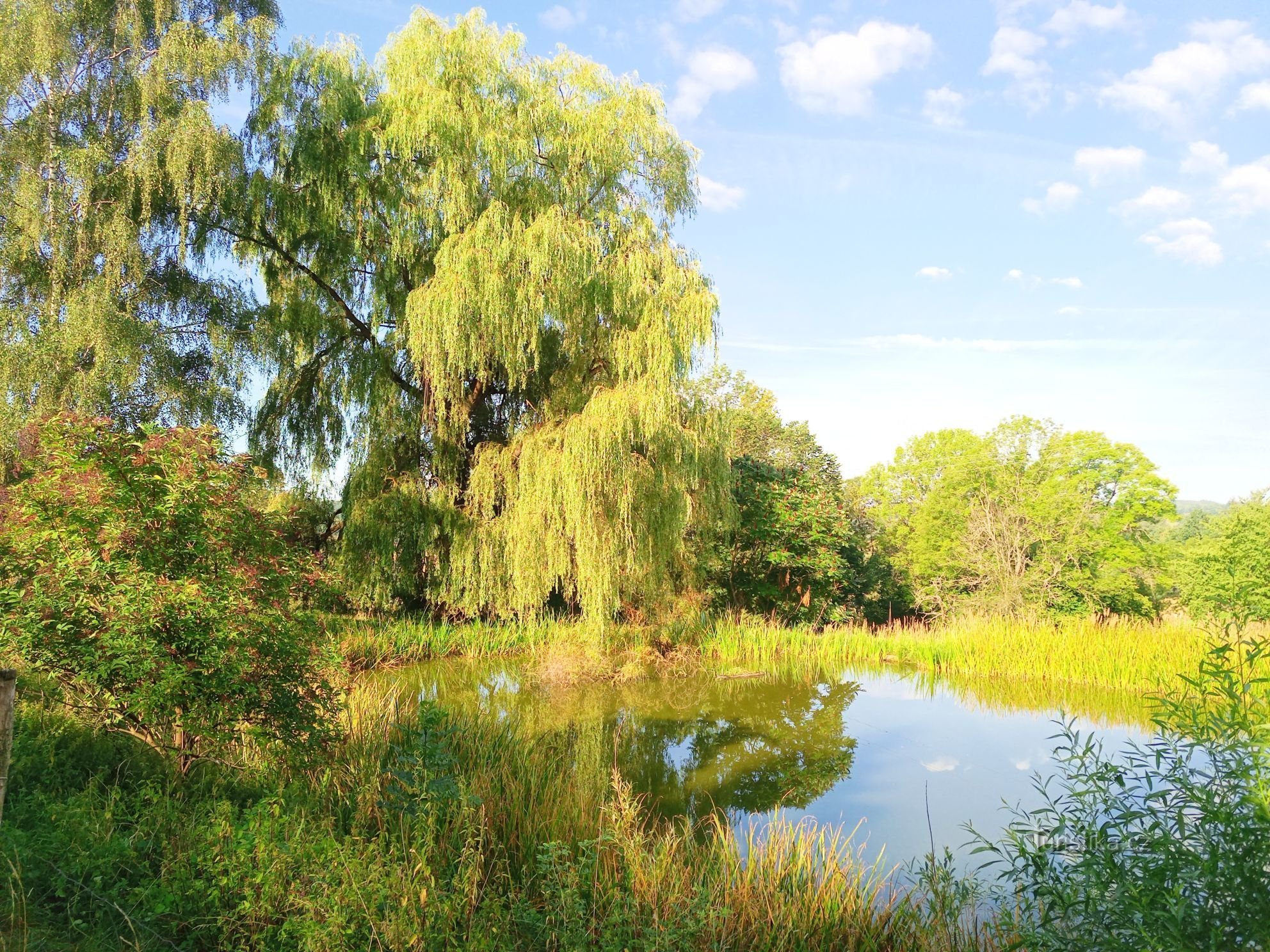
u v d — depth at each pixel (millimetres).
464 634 17109
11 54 14164
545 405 17062
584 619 16094
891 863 6879
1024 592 24203
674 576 19297
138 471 5609
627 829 6477
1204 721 4496
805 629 20938
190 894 4277
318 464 18703
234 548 6055
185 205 14977
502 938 4715
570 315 15680
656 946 4672
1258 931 3379
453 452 18125
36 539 5348
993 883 6320
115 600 5250
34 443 6316
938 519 32594
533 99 16922
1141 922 3709
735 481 22125
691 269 15648
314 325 17703
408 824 5867
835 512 24188
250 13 18047
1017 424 32438
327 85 16984
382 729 8273
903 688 15234
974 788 9141
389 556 16828
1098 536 27484
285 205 16719
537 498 15164
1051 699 14297
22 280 14703
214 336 15922
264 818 4855
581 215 16797
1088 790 4871
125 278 15094
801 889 5777
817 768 9961
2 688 3072
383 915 4508
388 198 16875
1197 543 26203
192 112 14680
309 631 6352
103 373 13836
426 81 16516
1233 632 10570
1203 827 3973
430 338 14719
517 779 7410
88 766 5578
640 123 17125
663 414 14430
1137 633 16406
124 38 15570
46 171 14625
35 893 3854
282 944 4141
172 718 5832
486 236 14797
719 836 6594
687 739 11359
